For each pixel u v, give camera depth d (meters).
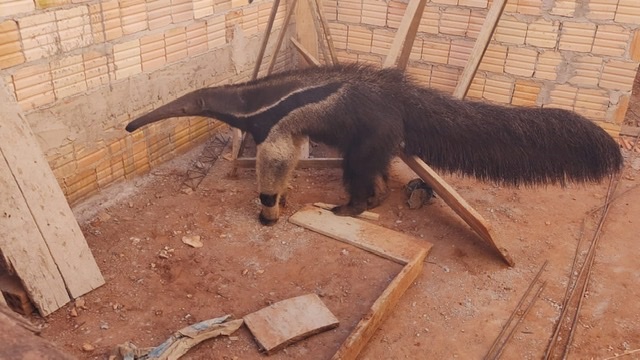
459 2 2.97
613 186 2.66
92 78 2.17
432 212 2.42
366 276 1.99
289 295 1.89
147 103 2.47
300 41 3.37
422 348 1.69
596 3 2.72
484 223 2.03
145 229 2.21
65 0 1.96
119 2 2.18
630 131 3.22
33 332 0.50
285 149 2.13
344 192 2.56
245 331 1.71
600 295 1.95
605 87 2.90
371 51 3.30
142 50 2.36
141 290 1.88
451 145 2.21
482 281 2.00
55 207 1.76
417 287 1.96
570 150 2.11
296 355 1.64
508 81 3.07
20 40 1.85
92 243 2.10
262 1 3.04
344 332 1.73
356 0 3.20
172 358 1.56
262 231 2.23
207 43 2.74
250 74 3.14
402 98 2.18
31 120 1.97
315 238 2.19
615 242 2.25
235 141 2.57
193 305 1.83
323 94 2.10
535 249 2.19
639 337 1.77
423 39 3.15
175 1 2.46
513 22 2.91
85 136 2.21
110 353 1.61
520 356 1.68
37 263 1.71
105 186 2.39
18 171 1.67
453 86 3.20
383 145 2.16
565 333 1.77
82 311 1.78
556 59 2.92
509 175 2.21
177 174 2.63
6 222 1.64
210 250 2.10
